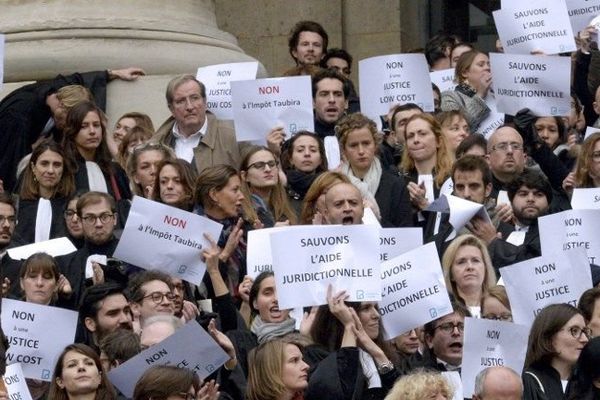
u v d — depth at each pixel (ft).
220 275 83.97
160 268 83.92
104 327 81.30
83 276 86.33
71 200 89.86
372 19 133.90
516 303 82.79
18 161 100.22
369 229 79.56
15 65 105.60
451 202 89.40
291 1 133.49
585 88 105.29
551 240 86.58
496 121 102.58
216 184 87.86
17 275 86.79
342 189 85.10
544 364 77.56
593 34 105.09
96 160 94.99
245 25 133.59
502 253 88.69
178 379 71.67
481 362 79.41
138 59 105.81
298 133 94.58
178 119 97.09
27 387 77.97
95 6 107.14
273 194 92.17
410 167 95.71
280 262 79.20
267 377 74.95
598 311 79.82
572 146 99.66
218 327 82.69
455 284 84.33
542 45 100.94
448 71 107.55
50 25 106.42
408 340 81.66
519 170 93.50
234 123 97.50
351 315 77.87
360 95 101.91
